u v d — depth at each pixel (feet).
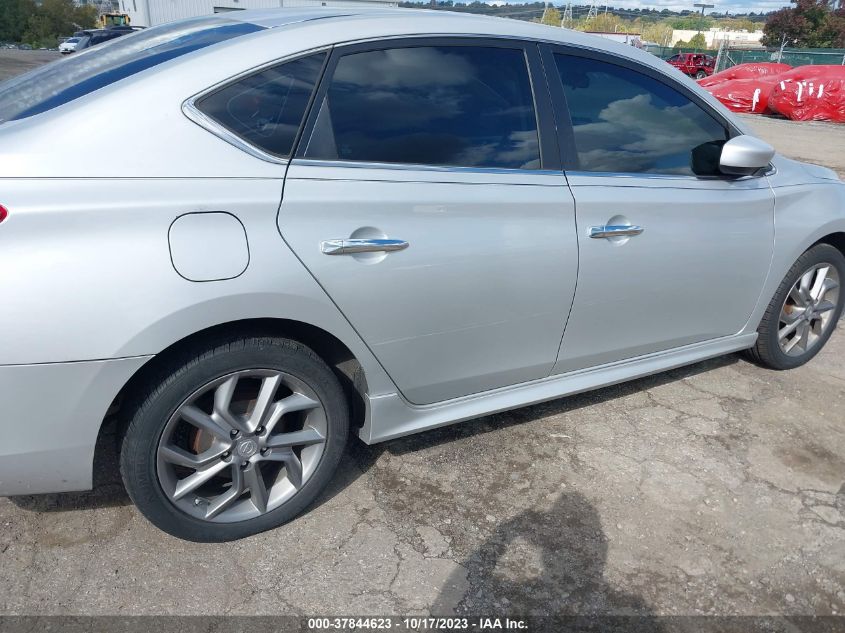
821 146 40.34
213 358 6.47
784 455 9.51
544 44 8.57
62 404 5.92
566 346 8.96
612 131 8.99
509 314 8.15
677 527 7.97
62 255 5.69
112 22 132.98
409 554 7.32
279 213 6.49
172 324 6.05
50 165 5.84
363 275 6.96
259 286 6.37
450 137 7.69
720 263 9.95
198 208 6.13
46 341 5.68
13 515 7.55
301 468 7.53
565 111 8.59
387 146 7.29
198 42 7.16
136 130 6.19
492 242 7.72
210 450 6.90
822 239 11.71
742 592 7.08
